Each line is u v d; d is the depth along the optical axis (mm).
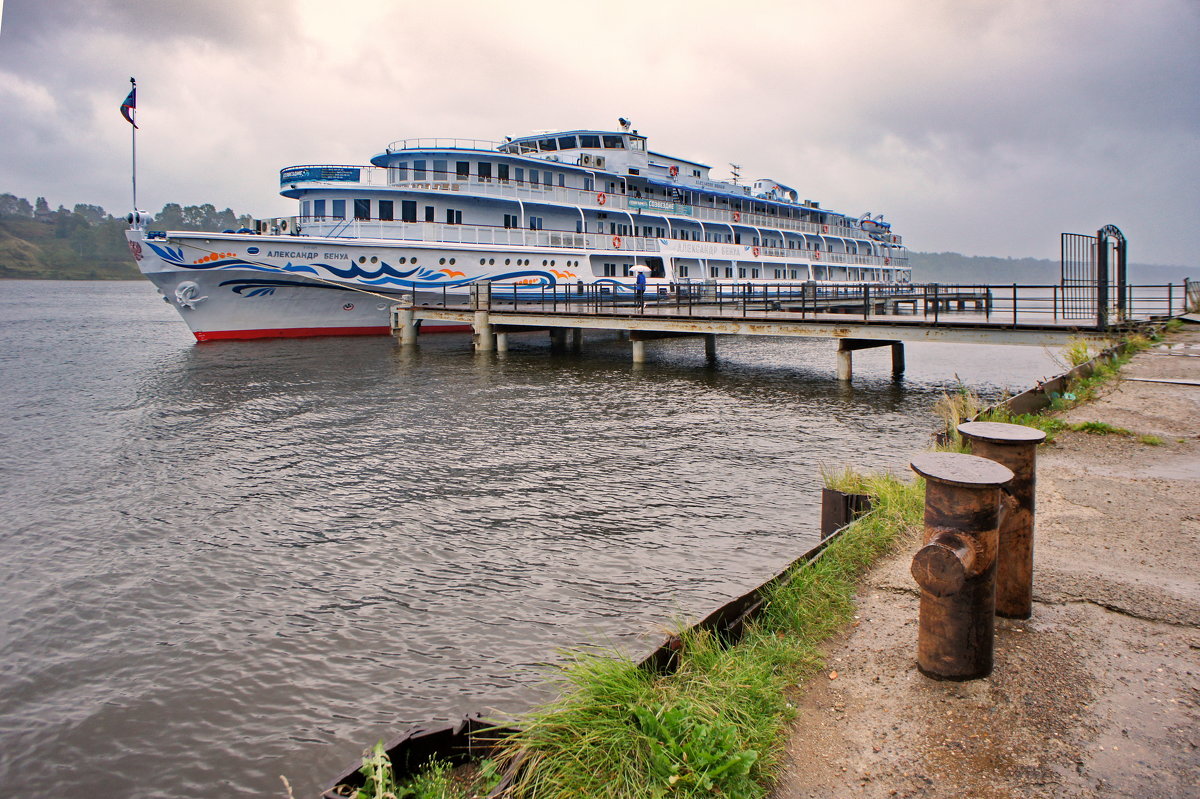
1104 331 19219
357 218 32062
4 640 7465
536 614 7746
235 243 29359
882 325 21547
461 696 6332
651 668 4324
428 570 8969
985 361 33906
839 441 15578
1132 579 5480
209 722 6094
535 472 13211
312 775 5457
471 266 33750
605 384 23922
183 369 26266
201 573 9008
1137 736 3658
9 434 16438
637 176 41969
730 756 3436
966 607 4129
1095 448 9664
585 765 3541
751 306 34844
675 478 12758
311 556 9477
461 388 22750
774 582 5465
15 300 94812
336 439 15875
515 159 35375
